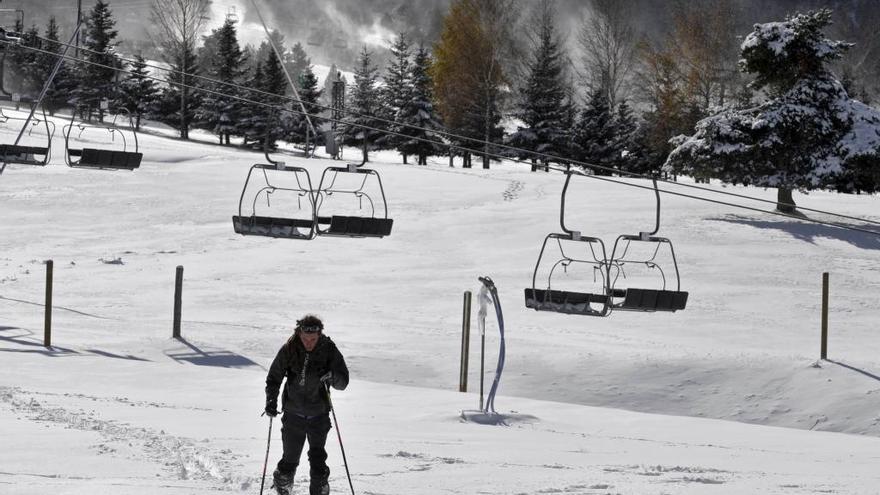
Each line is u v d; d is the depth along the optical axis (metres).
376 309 76.81
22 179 135.50
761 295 85.75
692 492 20.84
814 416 47.03
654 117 197.25
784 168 125.69
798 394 49.50
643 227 112.62
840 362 53.00
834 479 24.09
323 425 18.23
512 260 98.88
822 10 127.69
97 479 19.64
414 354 56.12
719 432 37.56
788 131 124.25
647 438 34.56
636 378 51.91
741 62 132.50
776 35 128.62
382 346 58.25
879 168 123.81
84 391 37.19
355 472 22.58
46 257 96.62
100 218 116.44
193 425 28.80
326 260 97.75
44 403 31.86
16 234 107.06
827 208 131.62
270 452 24.30
